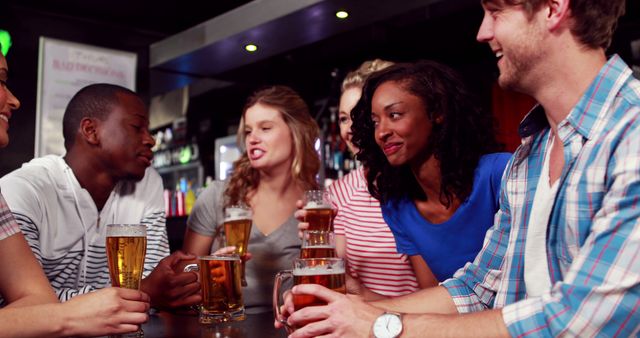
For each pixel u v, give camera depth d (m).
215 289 1.40
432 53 3.59
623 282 0.86
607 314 0.87
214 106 5.44
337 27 2.57
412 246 1.69
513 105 3.96
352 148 2.17
